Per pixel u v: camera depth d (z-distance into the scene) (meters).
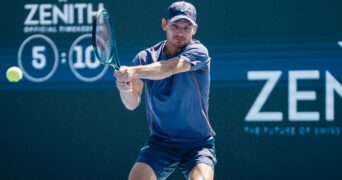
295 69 20.23
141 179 14.13
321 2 20.00
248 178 20.64
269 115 20.44
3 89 21.94
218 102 20.73
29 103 21.88
